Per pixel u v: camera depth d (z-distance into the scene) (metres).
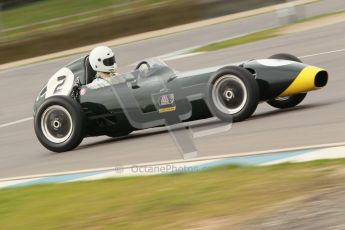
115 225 21.67
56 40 126.56
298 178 23.03
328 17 86.44
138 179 27.38
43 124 37.41
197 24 118.56
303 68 34.41
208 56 74.88
